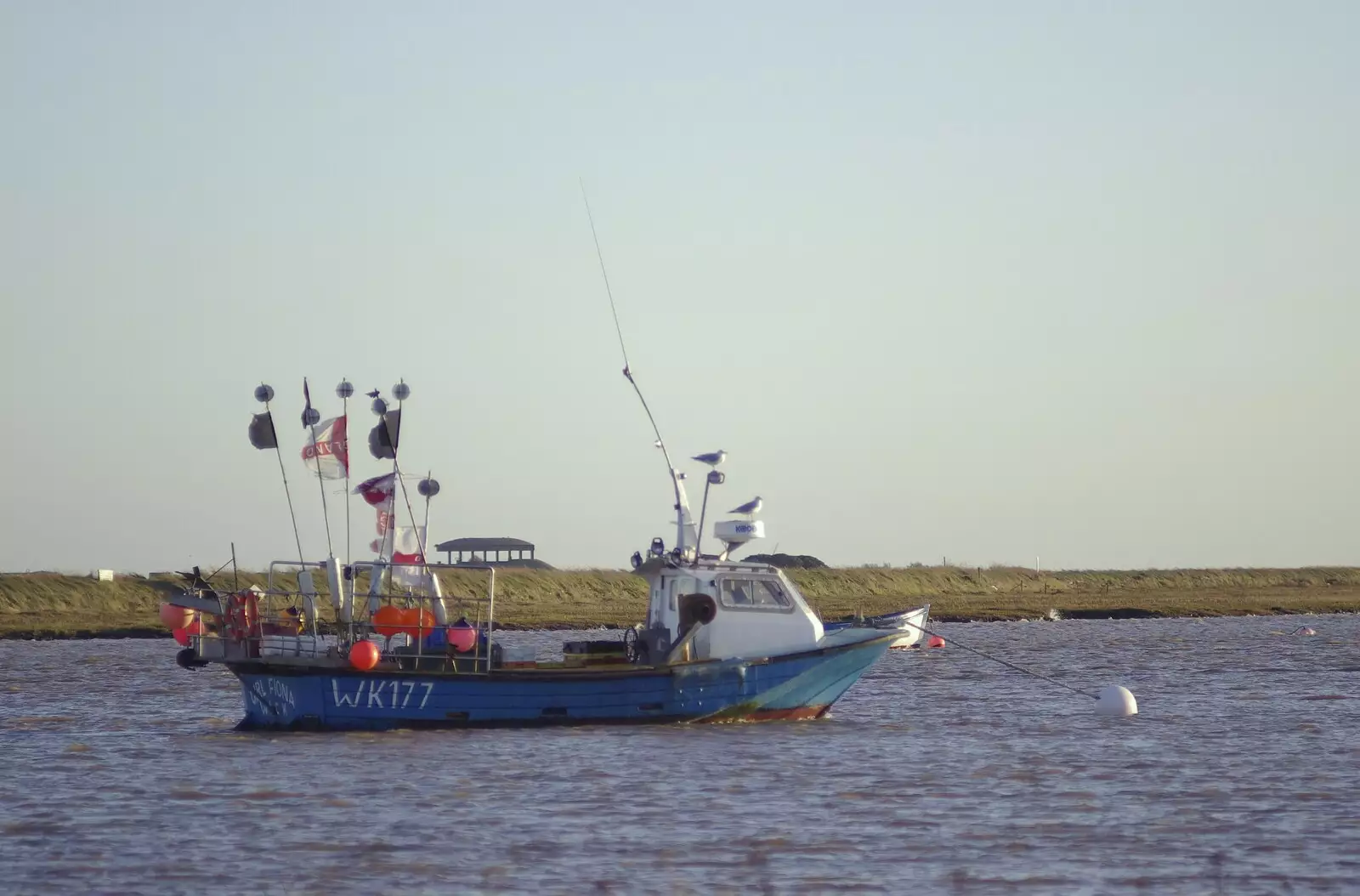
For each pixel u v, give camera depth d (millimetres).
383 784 87375
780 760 96188
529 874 66438
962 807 81625
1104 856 69938
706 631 109000
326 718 104250
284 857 69625
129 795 84938
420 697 104375
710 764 94188
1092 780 90688
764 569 111000
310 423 106375
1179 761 98438
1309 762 98312
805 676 110312
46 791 86562
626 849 71125
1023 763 96750
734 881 65312
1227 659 199125
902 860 69062
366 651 101562
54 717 127500
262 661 103062
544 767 92625
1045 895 63125
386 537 105875
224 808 80750
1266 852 70875
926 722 120562
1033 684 160250
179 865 68062
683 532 110188
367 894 63188
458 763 93688
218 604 105938
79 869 67625
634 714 106812
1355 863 68625
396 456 106125
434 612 106312
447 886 64438
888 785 87875
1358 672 173250
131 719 125375
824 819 78000
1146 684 159000
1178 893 63625
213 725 120312
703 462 110875
